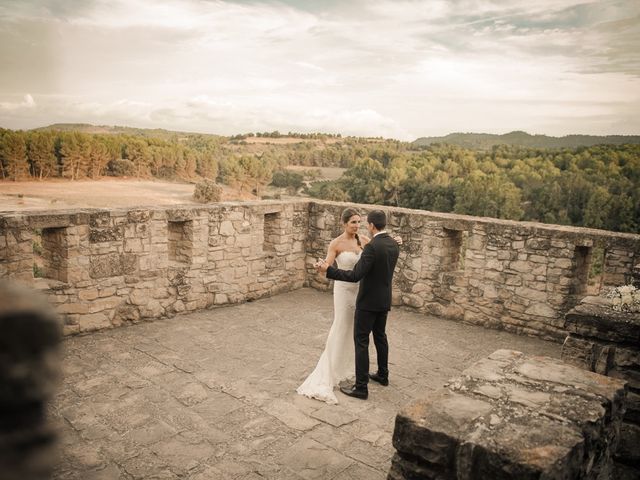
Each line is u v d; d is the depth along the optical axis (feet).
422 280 25.98
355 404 15.37
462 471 6.36
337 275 15.30
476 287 24.34
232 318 23.81
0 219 17.75
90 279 20.56
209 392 15.69
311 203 29.81
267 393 15.80
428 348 21.02
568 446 6.22
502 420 6.82
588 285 23.70
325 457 12.28
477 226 23.99
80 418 13.66
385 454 12.57
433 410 7.09
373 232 15.85
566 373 8.52
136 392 15.44
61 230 19.66
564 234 21.71
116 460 11.73
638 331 10.61
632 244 20.17
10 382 2.18
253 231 26.61
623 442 10.43
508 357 9.21
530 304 22.89
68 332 20.10
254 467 11.71
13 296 2.26
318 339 21.26
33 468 2.36
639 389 10.52
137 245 21.93
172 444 12.55
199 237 24.17
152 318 22.85
